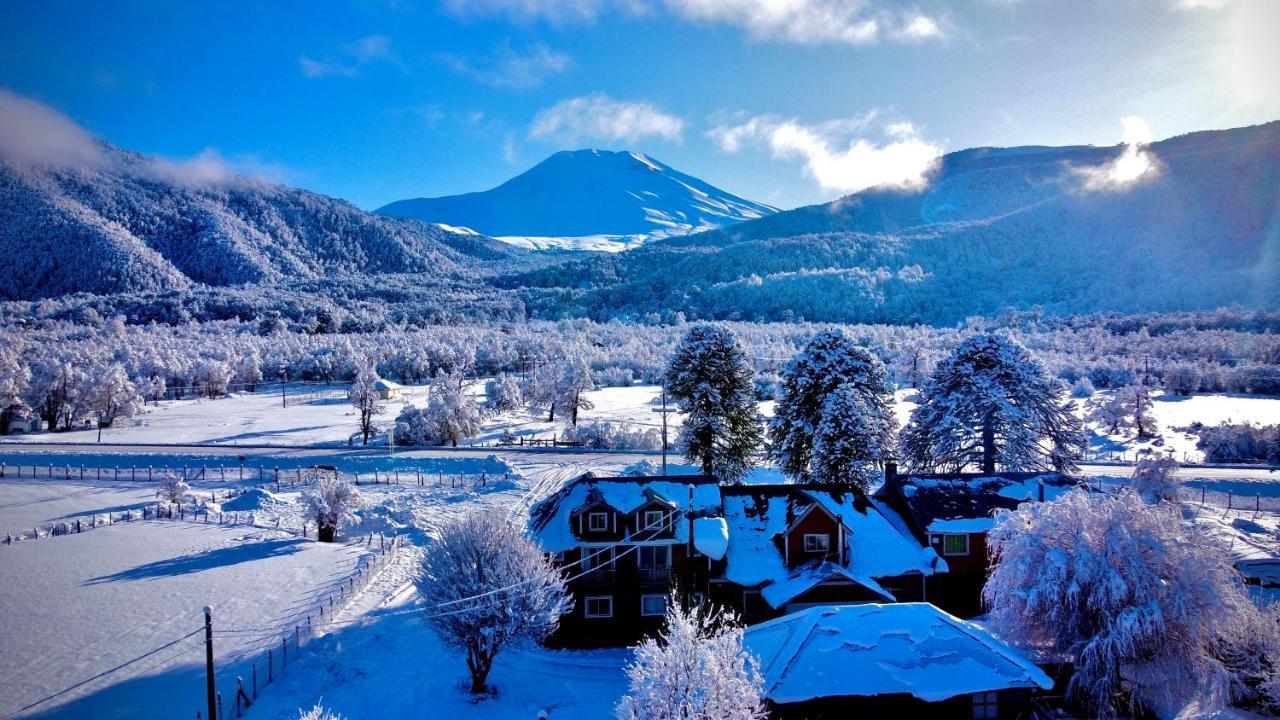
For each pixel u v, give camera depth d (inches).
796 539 1697.8
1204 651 1334.9
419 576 1544.0
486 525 1537.9
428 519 2709.2
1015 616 1413.6
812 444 2305.6
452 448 3853.3
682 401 2480.3
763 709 1156.5
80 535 2564.0
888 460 2210.9
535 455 3654.0
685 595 1541.6
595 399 5762.8
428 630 1768.0
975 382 2406.5
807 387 2347.4
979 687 1174.3
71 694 1472.7
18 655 1643.7
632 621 1670.8
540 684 1510.8
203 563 2255.2
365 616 1851.6
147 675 1544.0
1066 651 1389.0
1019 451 2356.1
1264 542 2284.7
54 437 4266.7
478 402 5423.2
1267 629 1362.0
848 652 1234.6
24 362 5762.8
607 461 3501.5
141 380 5841.5
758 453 2805.1
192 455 3639.3
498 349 7755.9
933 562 1711.4
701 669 1048.2
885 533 1772.9
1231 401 5452.8
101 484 3299.7
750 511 1804.9
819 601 1625.2
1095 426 4549.7
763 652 1285.7
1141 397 4419.3
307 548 2401.6
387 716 1380.4
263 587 2042.3
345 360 7091.5
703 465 2436.0
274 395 6343.5
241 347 7854.3
